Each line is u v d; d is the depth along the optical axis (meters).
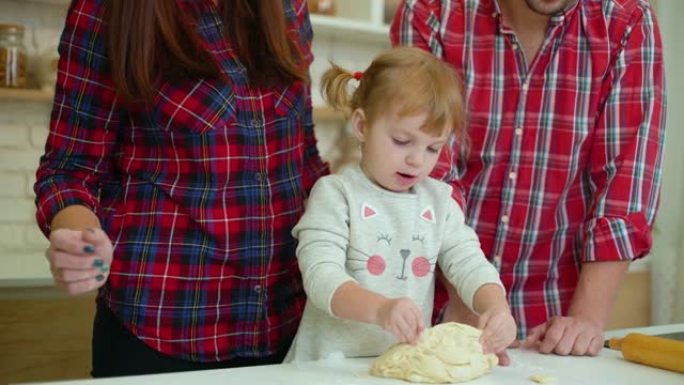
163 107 1.06
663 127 1.31
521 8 1.30
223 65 1.09
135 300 1.08
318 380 0.90
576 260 1.36
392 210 1.10
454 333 0.98
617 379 0.97
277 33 1.11
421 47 1.35
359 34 2.63
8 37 2.16
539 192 1.33
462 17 1.35
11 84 2.15
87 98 1.04
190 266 1.09
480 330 1.01
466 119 1.32
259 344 1.14
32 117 2.29
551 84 1.31
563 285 1.38
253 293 1.13
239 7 1.10
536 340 1.16
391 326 0.94
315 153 1.30
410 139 1.07
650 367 1.04
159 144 1.08
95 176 1.09
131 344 1.09
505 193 1.34
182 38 1.05
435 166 1.22
